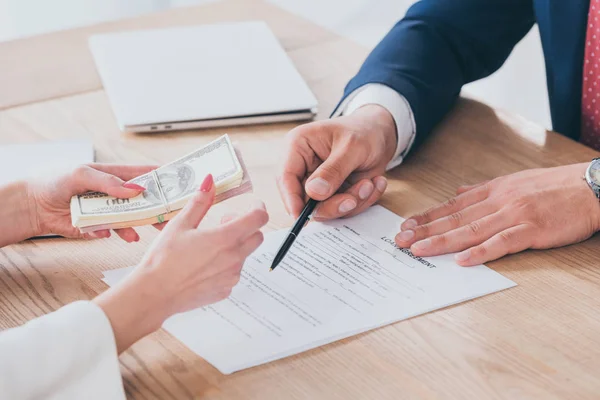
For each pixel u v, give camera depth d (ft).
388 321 3.02
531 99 8.86
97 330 2.64
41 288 3.24
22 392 2.55
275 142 4.35
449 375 2.79
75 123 4.48
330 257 3.41
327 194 3.58
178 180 3.29
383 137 4.00
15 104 4.66
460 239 3.45
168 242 2.82
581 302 3.17
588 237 3.56
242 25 5.52
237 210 3.74
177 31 5.40
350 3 9.94
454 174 4.08
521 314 3.09
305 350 2.89
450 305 3.13
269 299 3.14
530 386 2.74
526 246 3.44
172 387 2.74
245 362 2.82
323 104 4.74
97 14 9.45
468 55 4.84
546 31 4.86
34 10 9.17
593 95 4.81
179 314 3.06
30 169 3.91
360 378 2.77
